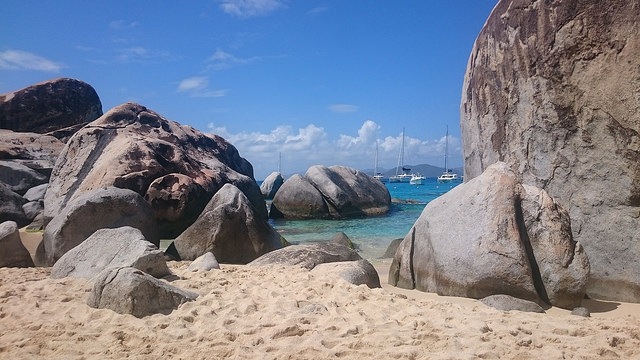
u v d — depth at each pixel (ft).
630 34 19.38
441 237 20.77
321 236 45.91
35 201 47.26
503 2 25.27
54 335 14.26
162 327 14.97
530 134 23.12
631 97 19.30
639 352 12.42
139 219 32.09
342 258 27.48
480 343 12.87
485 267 18.67
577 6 21.02
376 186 69.21
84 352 12.95
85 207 30.17
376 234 47.14
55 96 72.18
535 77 22.77
